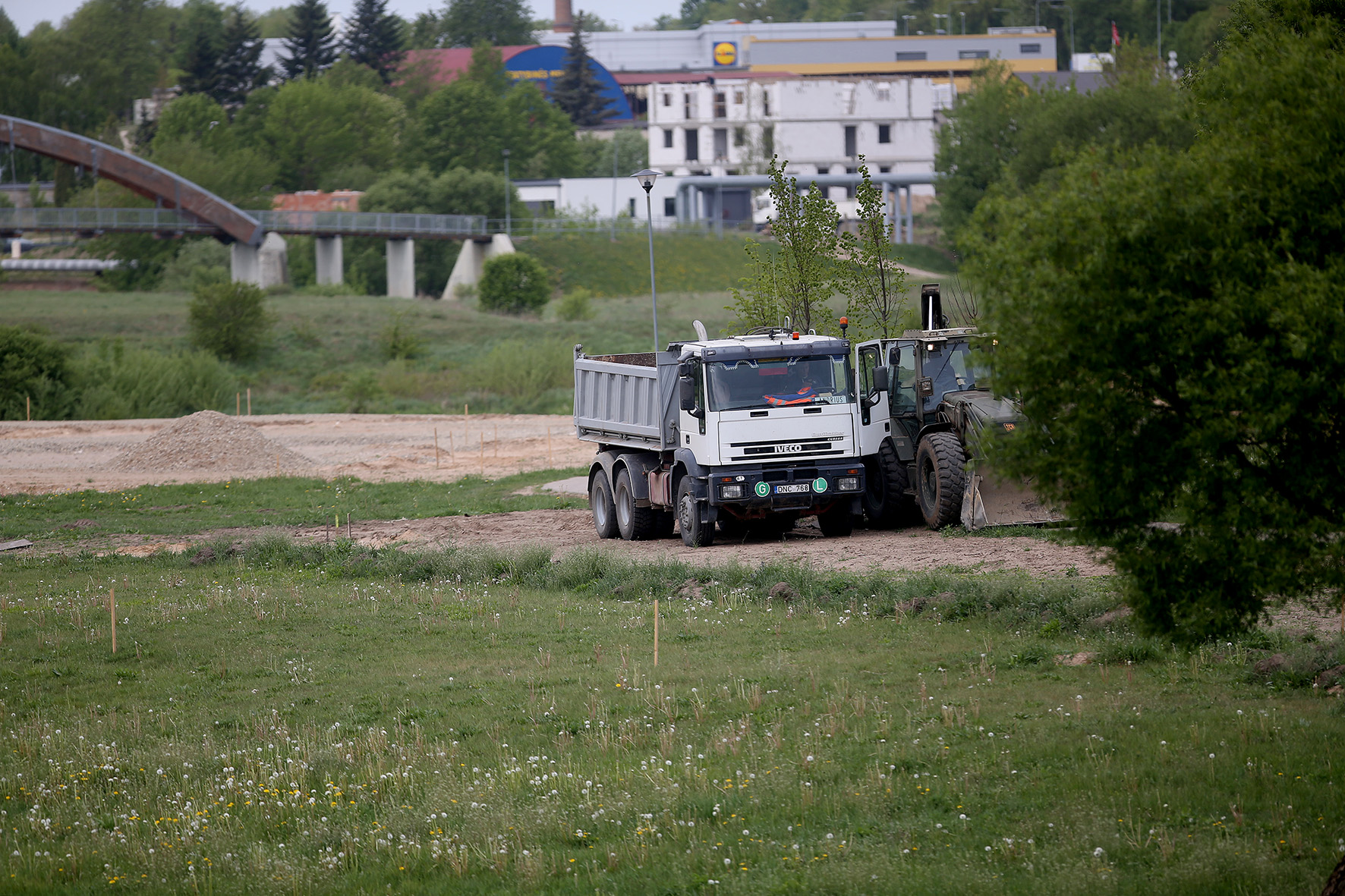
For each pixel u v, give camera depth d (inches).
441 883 1213.1
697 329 3363.7
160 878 1263.5
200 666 2209.6
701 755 1534.2
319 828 1359.5
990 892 1095.0
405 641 2327.8
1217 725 1488.7
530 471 5364.2
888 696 1736.0
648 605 2539.4
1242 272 1060.5
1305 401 1048.8
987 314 1146.7
